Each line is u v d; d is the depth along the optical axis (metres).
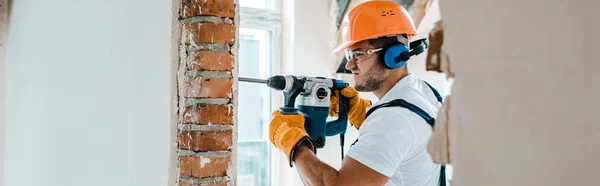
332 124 1.48
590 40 0.31
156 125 1.00
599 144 0.31
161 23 0.99
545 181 0.34
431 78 2.52
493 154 0.38
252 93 2.67
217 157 1.01
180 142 0.99
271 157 2.67
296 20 2.48
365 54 1.23
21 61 1.82
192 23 1.00
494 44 0.38
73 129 1.34
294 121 1.35
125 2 1.10
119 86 1.11
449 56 0.43
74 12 1.36
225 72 1.02
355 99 1.51
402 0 2.11
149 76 1.02
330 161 2.55
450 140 0.43
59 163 1.42
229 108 1.02
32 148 1.66
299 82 1.37
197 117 0.99
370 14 1.23
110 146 1.14
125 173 1.07
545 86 0.34
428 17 2.11
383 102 1.18
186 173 1.00
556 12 0.33
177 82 0.99
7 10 2.01
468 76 0.40
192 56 1.00
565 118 0.33
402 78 1.23
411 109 1.11
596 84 0.31
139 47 1.05
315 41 2.52
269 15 2.59
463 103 0.41
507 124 0.37
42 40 1.58
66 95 1.40
